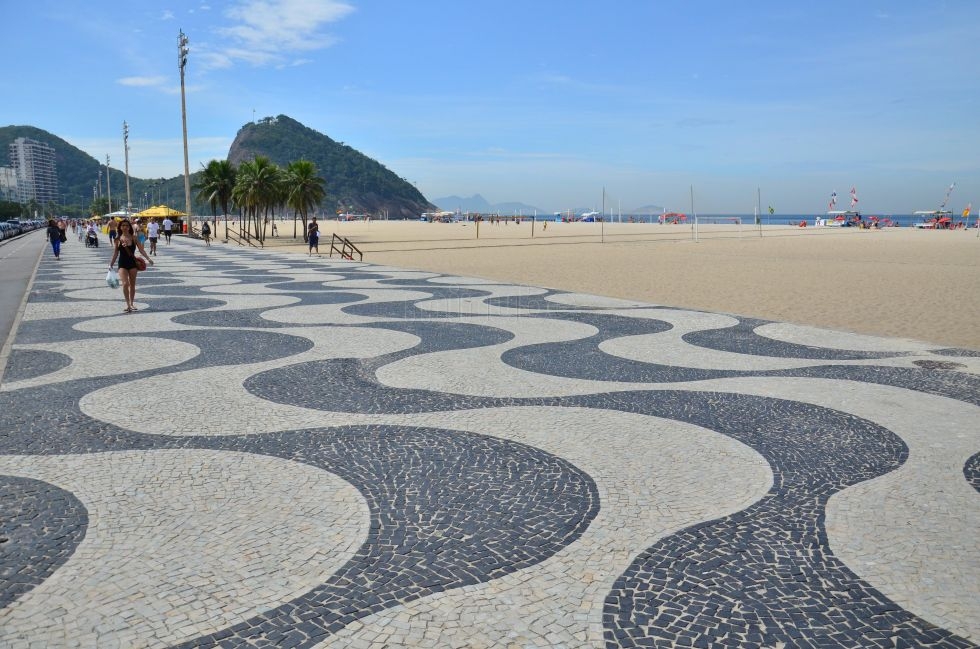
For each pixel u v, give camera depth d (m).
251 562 3.37
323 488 4.27
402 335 9.53
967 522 3.86
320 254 30.77
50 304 12.71
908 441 5.21
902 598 3.11
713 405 6.14
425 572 3.30
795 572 3.33
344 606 3.02
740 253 30.88
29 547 3.50
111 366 7.53
